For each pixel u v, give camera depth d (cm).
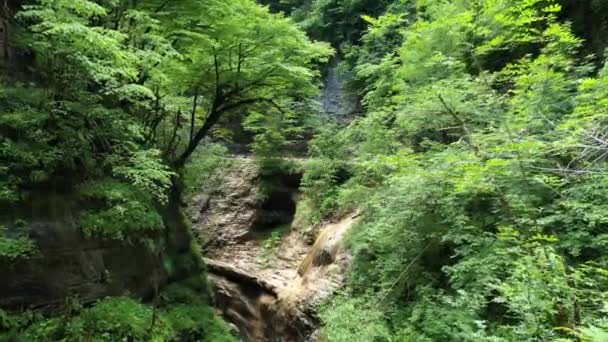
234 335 1077
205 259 1595
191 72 1174
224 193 1931
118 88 761
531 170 603
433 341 642
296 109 1823
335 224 1385
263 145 1916
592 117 459
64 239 688
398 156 741
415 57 901
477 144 657
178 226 1135
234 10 1046
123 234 786
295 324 1106
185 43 1070
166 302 911
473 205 717
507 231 554
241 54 1146
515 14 725
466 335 564
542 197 616
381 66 1046
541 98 641
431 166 730
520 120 637
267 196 1844
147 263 855
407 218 794
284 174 1891
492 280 578
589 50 912
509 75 831
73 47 657
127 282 790
